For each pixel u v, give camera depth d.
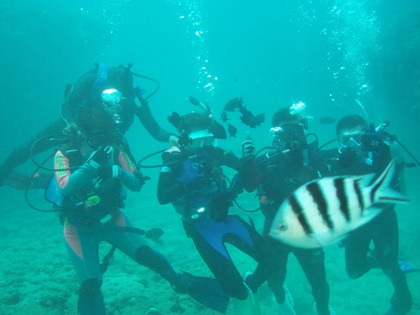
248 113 3.03
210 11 58.25
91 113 2.99
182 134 3.01
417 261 7.07
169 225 9.62
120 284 4.18
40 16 17.25
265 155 3.57
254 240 3.15
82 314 2.90
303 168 3.38
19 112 17.33
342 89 26.36
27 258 5.95
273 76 48.03
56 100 18.59
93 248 3.27
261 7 55.97
